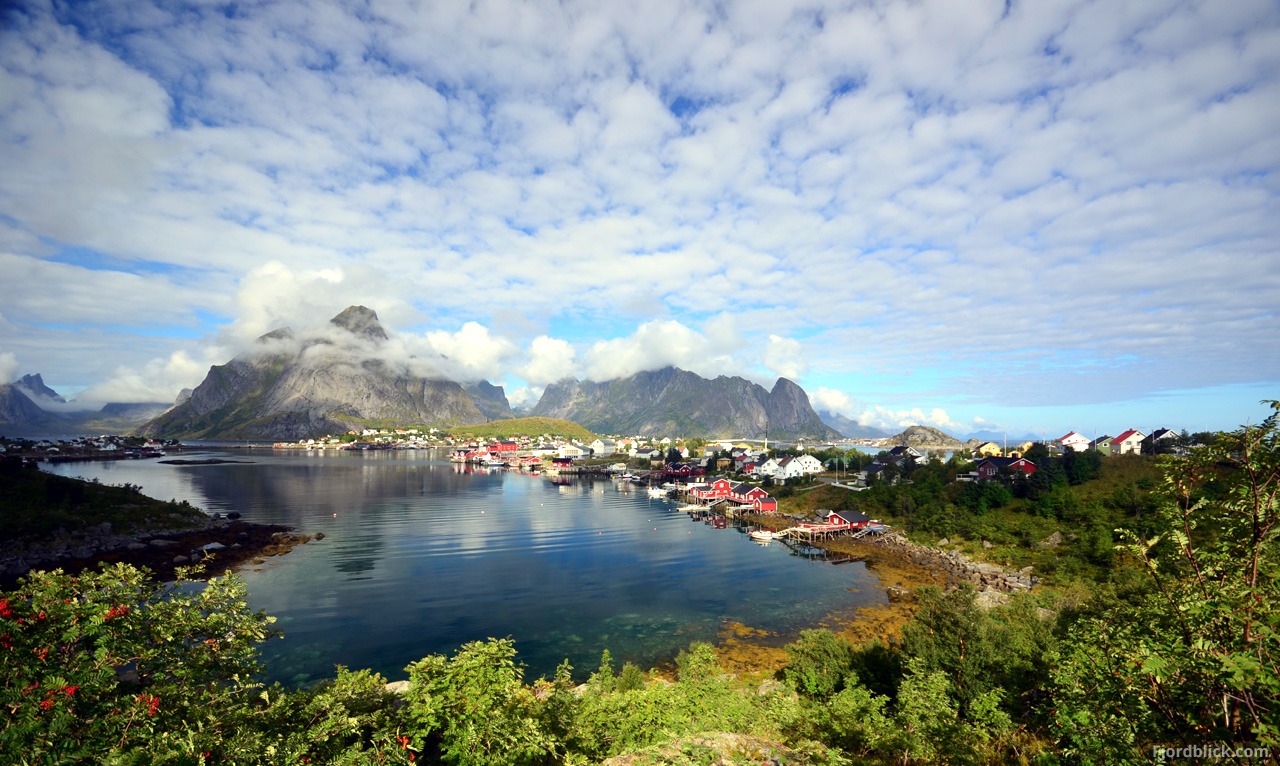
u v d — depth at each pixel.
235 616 13.27
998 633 27.27
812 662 33.38
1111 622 12.58
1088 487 79.94
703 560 75.19
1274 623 7.37
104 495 81.62
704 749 12.38
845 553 78.88
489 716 14.19
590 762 14.52
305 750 10.98
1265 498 8.05
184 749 9.35
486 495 142.38
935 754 17.48
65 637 9.72
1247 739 8.09
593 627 49.88
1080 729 10.63
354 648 44.31
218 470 189.75
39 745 8.44
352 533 88.31
